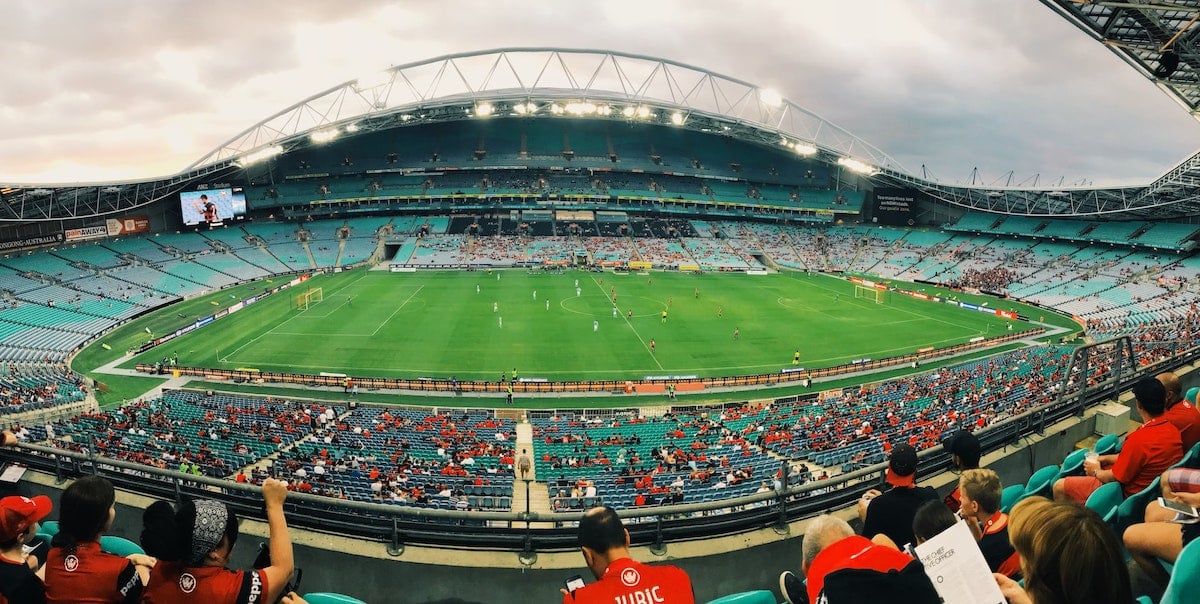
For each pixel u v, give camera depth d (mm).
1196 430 7941
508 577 8055
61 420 33438
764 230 129500
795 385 47156
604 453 30438
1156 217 93125
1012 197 109312
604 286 88312
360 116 110125
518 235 116938
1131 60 35500
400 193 123812
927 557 3666
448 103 110375
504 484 24609
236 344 55531
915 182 123875
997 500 5543
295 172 125250
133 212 96062
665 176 139500
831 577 3797
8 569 4586
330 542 8547
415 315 67250
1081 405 13438
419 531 8633
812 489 8922
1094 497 7020
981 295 89625
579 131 139250
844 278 103938
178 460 25109
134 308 69938
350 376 46781
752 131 124688
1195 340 27719
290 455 27422
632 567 4488
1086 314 73812
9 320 59812
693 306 75625
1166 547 4797
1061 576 2916
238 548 8867
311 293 79000
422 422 36094
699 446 30281
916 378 47125
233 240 104500
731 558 8523
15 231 79562
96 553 4879
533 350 54688
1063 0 30141
